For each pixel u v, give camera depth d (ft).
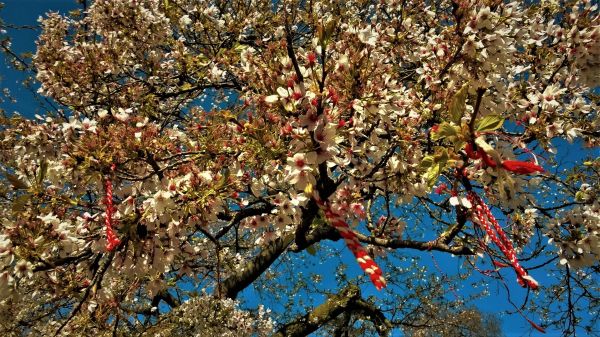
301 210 10.98
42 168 8.50
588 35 11.75
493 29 9.67
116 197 9.60
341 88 8.66
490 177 7.67
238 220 12.34
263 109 8.76
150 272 9.27
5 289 8.14
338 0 18.11
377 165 9.75
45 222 8.33
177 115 17.70
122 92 16.33
